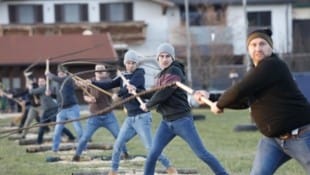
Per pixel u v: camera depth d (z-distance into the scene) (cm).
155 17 6125
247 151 1988
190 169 1493
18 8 6038
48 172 1541
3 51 5044
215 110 895
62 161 1762
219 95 970
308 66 5316
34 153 1988
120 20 6119
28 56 4969
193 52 5606
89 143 2116
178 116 1166
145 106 1188
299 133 832
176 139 2327
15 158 1852
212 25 5862
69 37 5153
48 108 2184
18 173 1540
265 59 839
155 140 1202
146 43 6084
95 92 1662
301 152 830
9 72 5016
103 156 1820
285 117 829
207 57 5609
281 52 5856
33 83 2472
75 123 1973
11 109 4438
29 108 2464
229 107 886
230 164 1647
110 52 4928
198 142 1172
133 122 1370
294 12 6556
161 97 1158
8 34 5869
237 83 851
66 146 2053
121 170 1519
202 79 5278
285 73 835
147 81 3734
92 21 6081
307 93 2867
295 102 833
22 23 5903
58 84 1981
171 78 1152
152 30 6122
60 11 6078
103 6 6106
